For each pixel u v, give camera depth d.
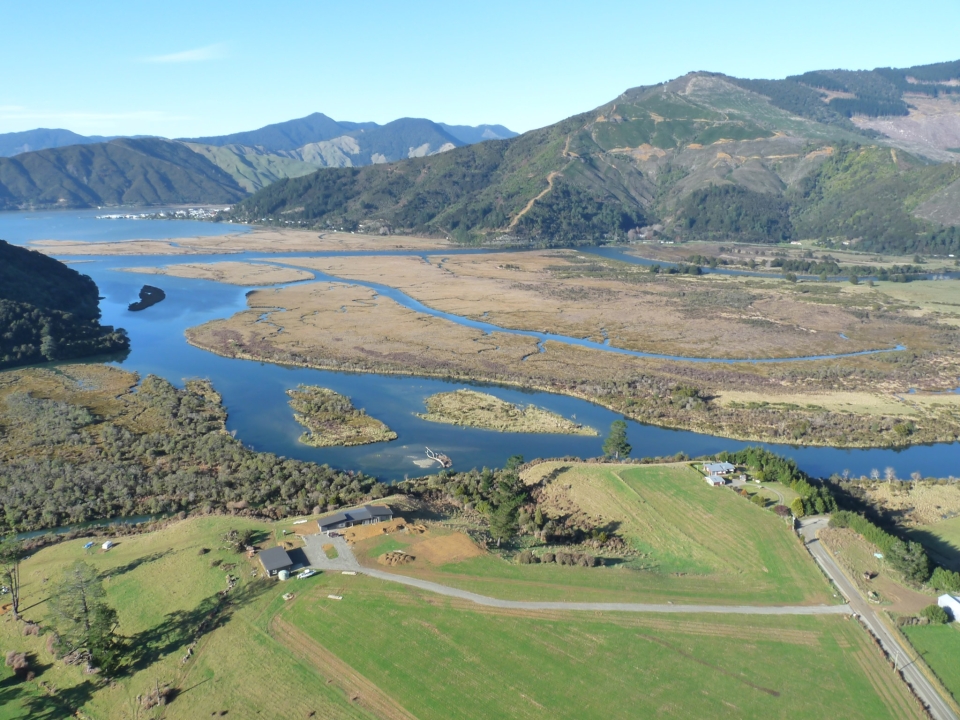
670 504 101.50
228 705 62.75
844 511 95.19
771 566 84.06
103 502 103.88
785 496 102.31
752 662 66.81
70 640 69.12
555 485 111.00
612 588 78.81
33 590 80.06
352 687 64.25
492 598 76.00
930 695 63.09
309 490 108.19
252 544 86.19
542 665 66.31
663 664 66.50
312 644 69.19
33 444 126.38
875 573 82.06
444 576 79.88
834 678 64.75
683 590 79.00
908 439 134.75
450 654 67.69
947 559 89.94
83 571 71.31
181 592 77.38
